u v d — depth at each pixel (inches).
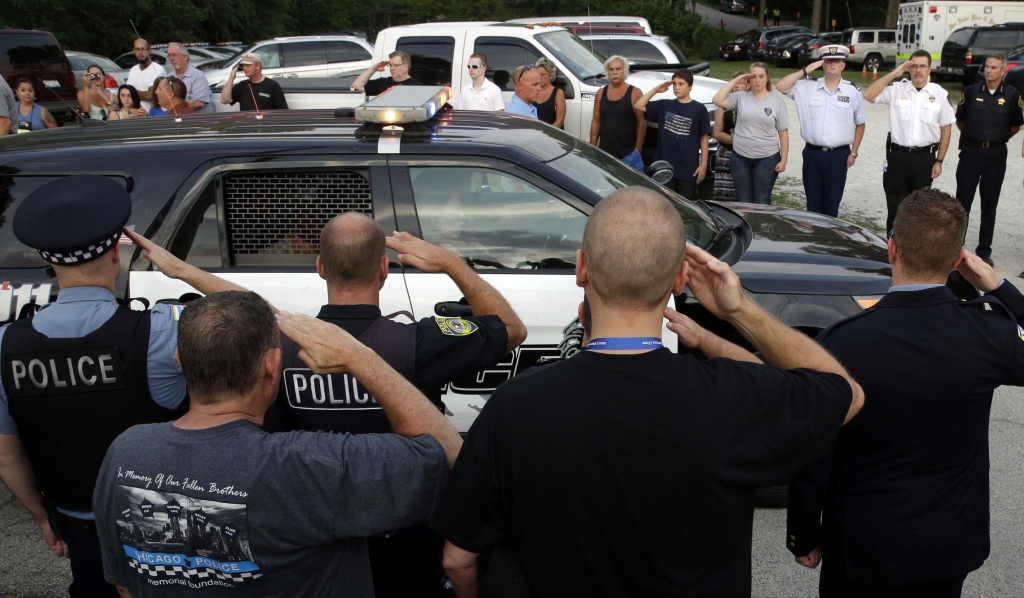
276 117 152.3
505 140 137.6
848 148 276.4
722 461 56.4
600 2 1363.2
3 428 82.7
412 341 83.3
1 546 133.8
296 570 62.9
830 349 82.9
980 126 268.7
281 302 128.3
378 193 130.3
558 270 131.9
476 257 132.3
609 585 58.2
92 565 86.5
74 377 79.7
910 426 79.5
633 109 295.1
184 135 137.2
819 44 1173.1
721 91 284.0
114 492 62.3
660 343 60.1
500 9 1374.3
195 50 763.4
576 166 141.8
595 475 56.5
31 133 147.9
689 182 290.4
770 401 58.5
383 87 344.8
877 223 327.6
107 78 436.1
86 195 81.5
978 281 89.4
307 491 61.6
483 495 59.9
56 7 898.1
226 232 130.5
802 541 88.0
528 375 59.9
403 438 65.7
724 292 64.1
